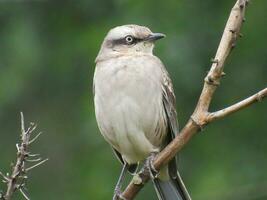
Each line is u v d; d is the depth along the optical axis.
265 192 13.63
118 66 9.57
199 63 15.17
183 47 15.15
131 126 9.51
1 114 16.39
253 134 15.70
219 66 7.93
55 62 16.70
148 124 9.55
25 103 16.53
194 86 15.07
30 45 16.64
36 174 16.09
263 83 15.57
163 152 8.27
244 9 7.84
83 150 16.12
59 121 16.52
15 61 16.56
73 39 16.91
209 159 15.54
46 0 17.20
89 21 17.14
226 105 15.52
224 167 15.27
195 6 15.77
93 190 15.41
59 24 17.12
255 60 15.63
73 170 16.02
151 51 10.09
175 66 14.96
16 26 16.83
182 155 15.58
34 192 15.96
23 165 7.55
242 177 15.00
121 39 10.03
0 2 17.03
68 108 16.58
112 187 15.28
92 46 16.33
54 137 16.39
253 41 15.59
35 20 17.03
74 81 16.67
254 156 15.43
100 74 9.64
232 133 15.78
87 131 15.54
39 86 16.64
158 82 9.61
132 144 9.65
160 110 9.62
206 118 7.98
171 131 9.80
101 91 9.59
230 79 15.64
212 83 7.97
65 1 17.30
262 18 15.59
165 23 15.53
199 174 15.26
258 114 15.72
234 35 7.88
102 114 9.62
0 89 16.47
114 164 15.48
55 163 16.22
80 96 16.62
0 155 16.11
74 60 16.69
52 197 15.88
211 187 14.65
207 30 15.49
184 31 15.41
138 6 15.71
